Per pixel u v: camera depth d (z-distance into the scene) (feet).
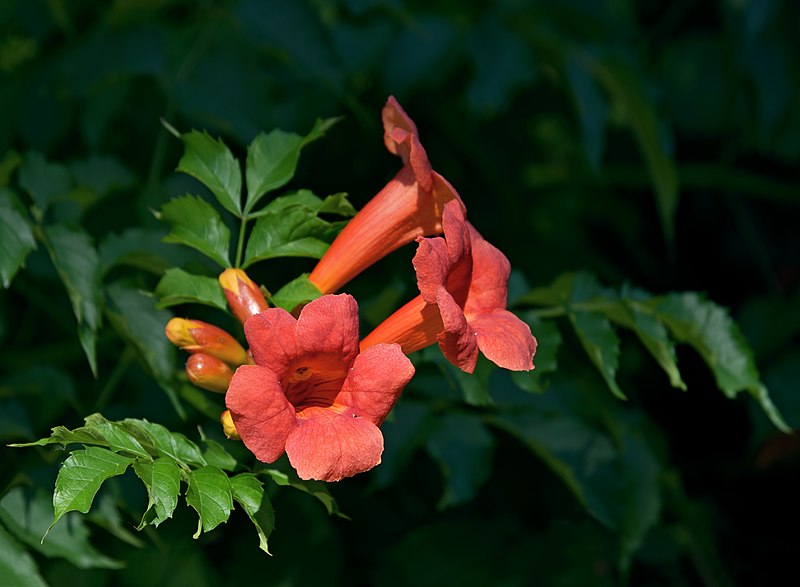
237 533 13.83
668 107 19.77
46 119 13.52
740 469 19.16
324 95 14.43
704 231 20.83
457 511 15.71
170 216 9.38
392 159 15.65
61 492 7.06
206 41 13.48
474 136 16.06
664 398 19.54
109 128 14.08
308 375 8.06
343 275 9.13
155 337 10.51
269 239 9.32
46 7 14.07
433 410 12.87
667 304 10.90
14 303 14.16
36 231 10.36
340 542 14.43
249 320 7.59
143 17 13.83
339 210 9.77
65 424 12.69
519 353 8.16
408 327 8.55
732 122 18.94
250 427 7.25
